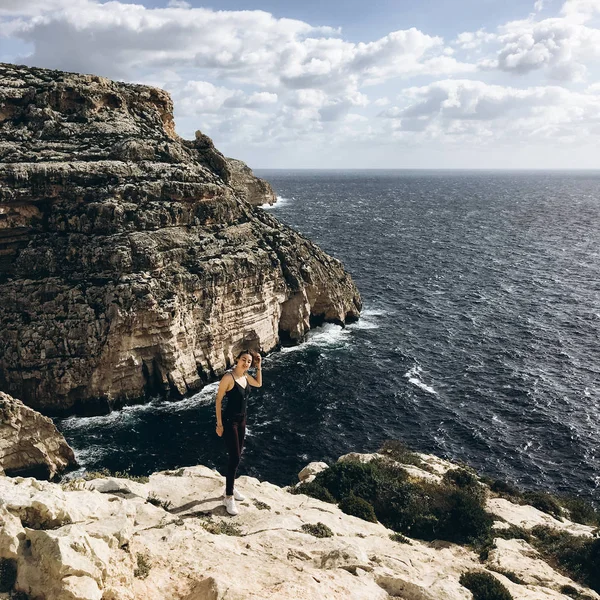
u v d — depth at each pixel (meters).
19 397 52.81
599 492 40.75
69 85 67.69
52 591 8.41
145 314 53.75
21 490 10.62
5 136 62.25
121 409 53.81
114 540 10.23
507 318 80.94
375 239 146.88
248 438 48.09
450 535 21.62
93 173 60.00
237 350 65.62
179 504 15.67
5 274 56.97
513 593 14.75
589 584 18.44
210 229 66.88
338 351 69.44
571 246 140.00
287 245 75.44
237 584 10.41
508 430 49.69
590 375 61.06
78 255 57.06
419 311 84.88
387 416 52.47
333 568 12.77
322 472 25.19
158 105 82.00
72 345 52.81
